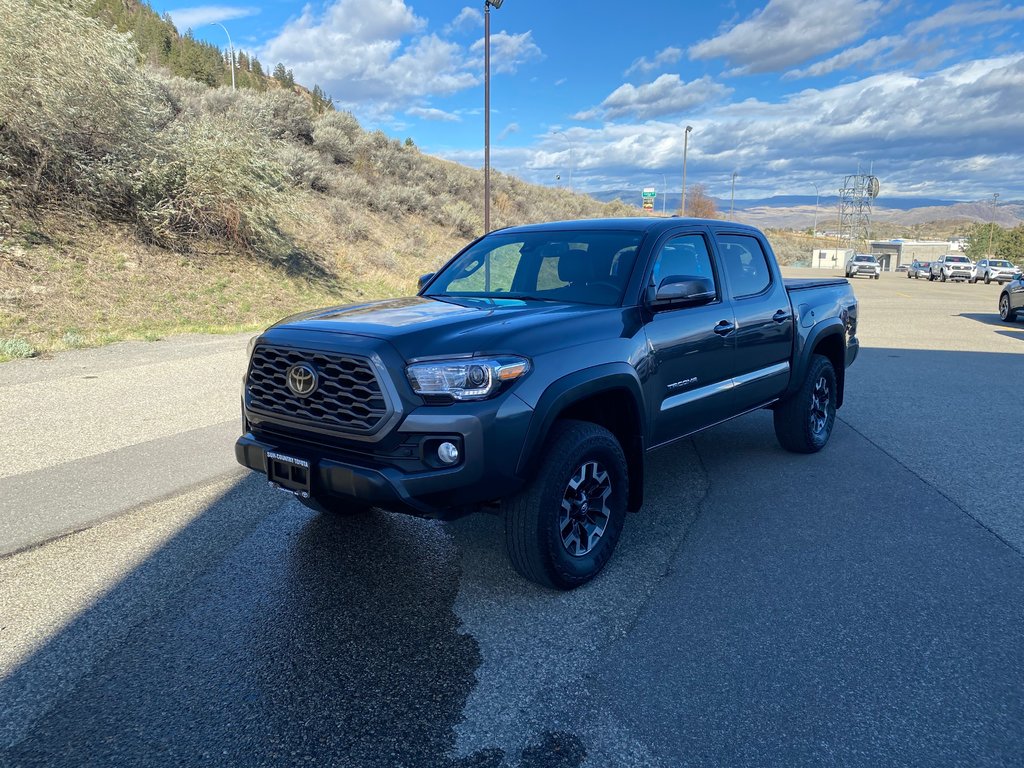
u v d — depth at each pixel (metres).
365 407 3.03
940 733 2.46
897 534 4.24
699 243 4.64
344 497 3.10
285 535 4.21
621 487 3.70
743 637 3.10
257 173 17.58
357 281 19.61
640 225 4.44
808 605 3.38
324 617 3.27
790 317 5.38
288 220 21.30
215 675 2.82
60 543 4.07
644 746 2.40
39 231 13.80
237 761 2.34
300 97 33.59
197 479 5.16
